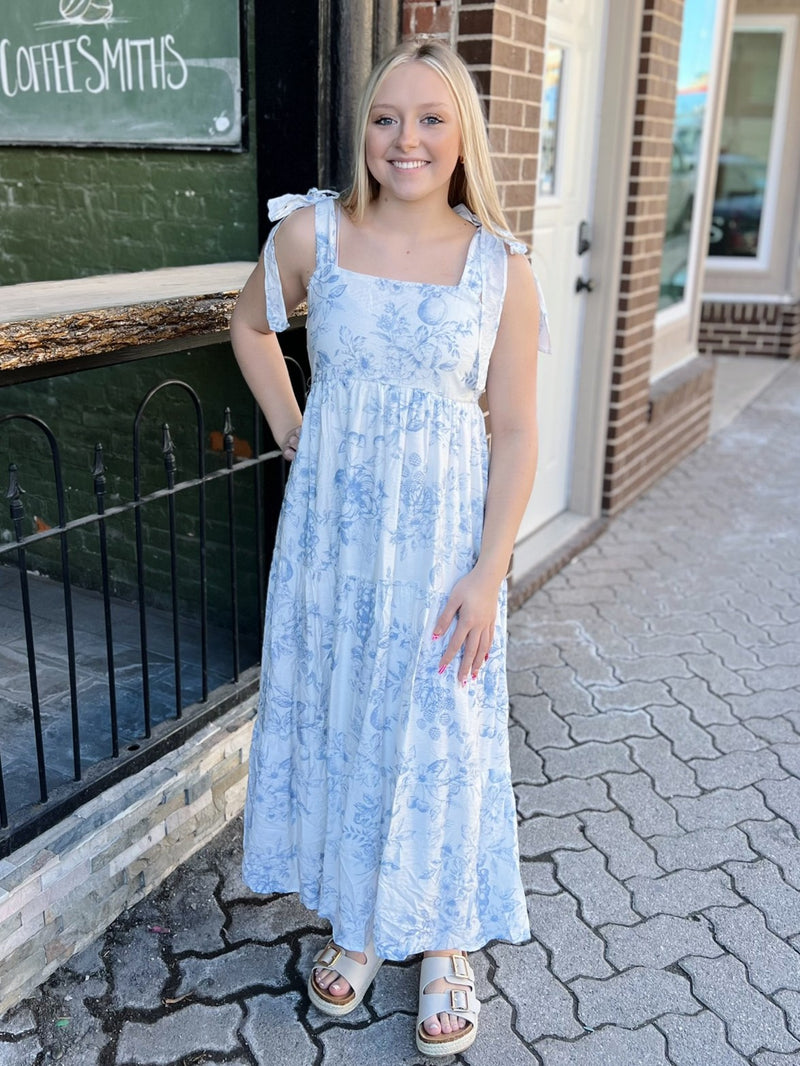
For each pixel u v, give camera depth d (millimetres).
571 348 4352
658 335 5488
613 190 4145
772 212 8633
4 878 1829
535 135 3098
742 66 8383
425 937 1832
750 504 5047
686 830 2475
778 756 2805
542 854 2373
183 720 2287
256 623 3018
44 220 3039
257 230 2678
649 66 4055
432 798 1731
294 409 1846
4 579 3383
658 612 3748
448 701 1694
